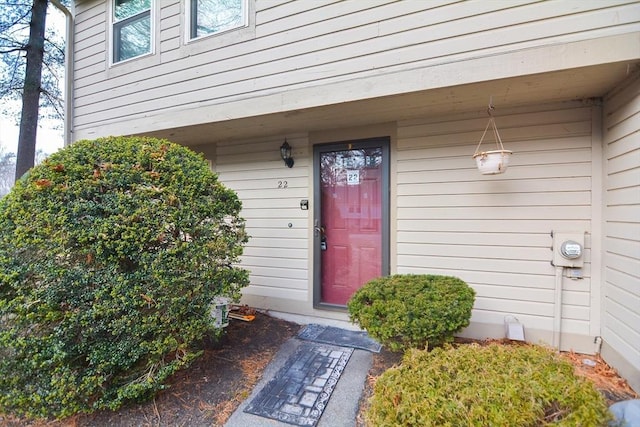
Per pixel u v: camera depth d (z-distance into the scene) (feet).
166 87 13.70
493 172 9.63
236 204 10.25
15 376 6.59
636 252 7.88
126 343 7.25
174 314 7.84
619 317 8.68
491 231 11.00
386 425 4.99
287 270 14.33
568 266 9.98
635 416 5.31
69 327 6.75
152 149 9.17
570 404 4.90
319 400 7.95
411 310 8.48
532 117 10.49
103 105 15.70
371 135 12.77
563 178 10.19
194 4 13.42
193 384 8.54
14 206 7.47
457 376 5.77
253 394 8.23
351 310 9.53
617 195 8.82
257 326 12.79
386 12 9.77
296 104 11.00
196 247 8.41
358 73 10.12
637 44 7.32
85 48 16.60
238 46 12.09
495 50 8.54
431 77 9.17
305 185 14.01
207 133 14.47
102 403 7.04
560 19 7.95
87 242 7.25
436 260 11.70
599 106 9.77
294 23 11.09
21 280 6.82
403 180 12.21
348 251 13.35
